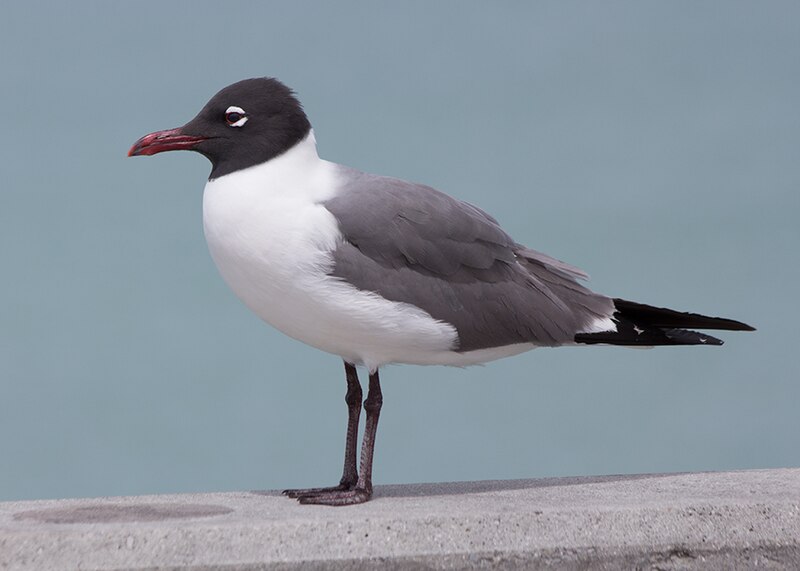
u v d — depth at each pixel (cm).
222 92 1152
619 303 1241
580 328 1205
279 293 1120
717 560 1047
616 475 1303
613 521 1047
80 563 955
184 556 964
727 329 1235
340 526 1001
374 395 1168
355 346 1154
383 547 993
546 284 1216
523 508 1056
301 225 1099
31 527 999
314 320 1130
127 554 962
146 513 1076
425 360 1188
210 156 1162
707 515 1063
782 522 1073
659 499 1109
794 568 1062
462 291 1153
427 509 1062
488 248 1173
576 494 1162
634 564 1030
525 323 1181
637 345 1227
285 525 995
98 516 1061
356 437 1238
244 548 977
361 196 1133
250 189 1117
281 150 1134
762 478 1248
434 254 1138
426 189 1177
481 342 1170
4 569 952
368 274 1109
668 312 1234
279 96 1138
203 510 1091
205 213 1143
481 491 1203
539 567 1012
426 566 992
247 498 1180
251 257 1111
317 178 1148
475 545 1009
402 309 1118
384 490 1225
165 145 1152
